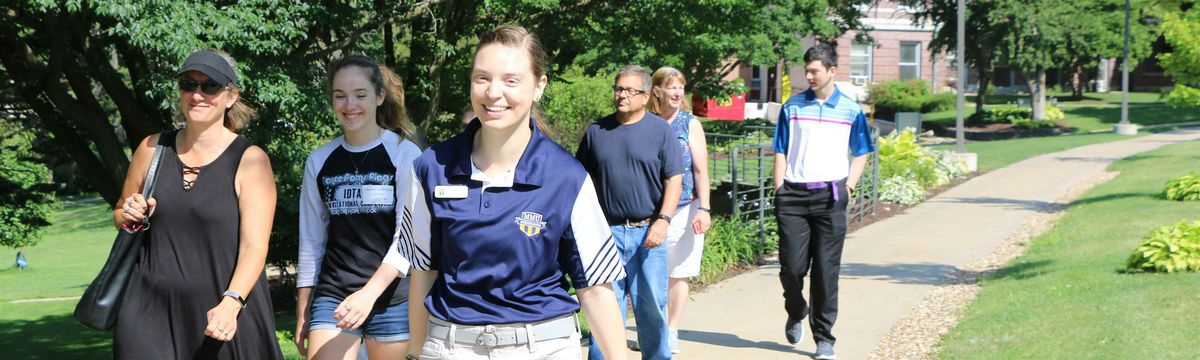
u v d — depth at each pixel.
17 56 12.34
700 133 6.46
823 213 6.45
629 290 5.73
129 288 3.84
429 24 15.09
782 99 48.44
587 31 17.39
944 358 6.50
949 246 12.56
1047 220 14.77
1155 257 8.66
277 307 16.77
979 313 7.79
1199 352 5.83
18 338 16.56
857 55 58.59
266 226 3.93
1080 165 25.80
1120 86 69.56
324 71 12.52
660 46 18.45
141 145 4.01
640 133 5.55
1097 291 7.97
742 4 17.33
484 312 2.94
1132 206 14.89
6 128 14.56
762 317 8.16
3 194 13.95
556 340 2.98
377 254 4.21
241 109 4.14
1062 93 65.81
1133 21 46.00
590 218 2.98
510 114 2.84
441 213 2.94
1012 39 45.72
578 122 23.41
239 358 3.90
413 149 4.26
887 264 11.15
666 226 5.55
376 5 13.26
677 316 6.85
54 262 34.34
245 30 10.29
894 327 7.73
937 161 23.31
